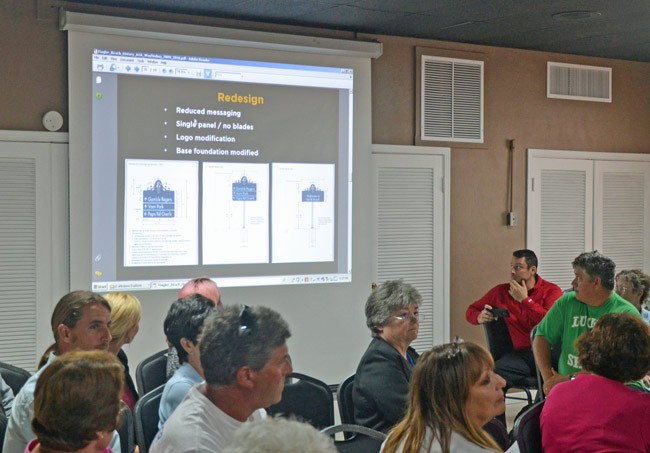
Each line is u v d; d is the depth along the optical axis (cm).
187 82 514
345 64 561
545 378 401
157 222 507
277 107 541
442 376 198
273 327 184
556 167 661
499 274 639
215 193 524
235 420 183
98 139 489
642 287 445
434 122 604
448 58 608
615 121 691
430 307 607
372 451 249
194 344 267
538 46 636
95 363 171
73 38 480
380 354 292
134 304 323
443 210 610
